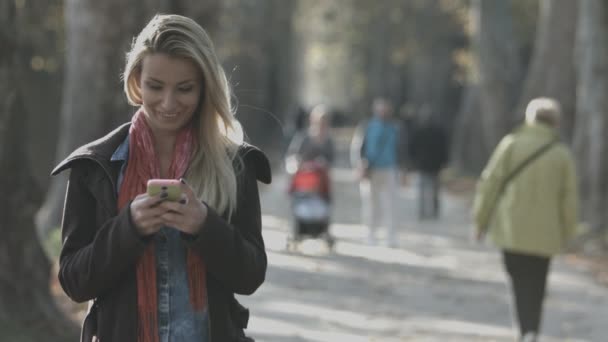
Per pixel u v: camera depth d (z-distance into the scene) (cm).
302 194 3139
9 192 1523
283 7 11519
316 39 16525
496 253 3253
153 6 2862
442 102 10631
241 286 667
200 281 668
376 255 3105
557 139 1780
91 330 682
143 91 656
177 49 645
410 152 4419
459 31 10312
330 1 13962
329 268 2806
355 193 6025
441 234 3791
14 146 1523
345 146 13325
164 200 627
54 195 2992
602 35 3666
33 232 1557
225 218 675
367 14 11700
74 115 2942
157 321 661
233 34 7712
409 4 10631
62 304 1961
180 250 668
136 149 669
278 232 3681
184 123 671
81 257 650
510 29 6172
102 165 661
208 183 670
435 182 4406
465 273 2788
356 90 15250
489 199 1791
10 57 1518
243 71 8419
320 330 1950
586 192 3772
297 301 2272
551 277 2777
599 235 3409
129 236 629
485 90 6159
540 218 1747
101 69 2911
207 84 656
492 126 6119
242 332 709
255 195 694
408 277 2688
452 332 1978
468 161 7419
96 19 2891
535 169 1755
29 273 1541
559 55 4847
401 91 13512
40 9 3612
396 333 1953
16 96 1526
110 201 664
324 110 3197
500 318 2147
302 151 3195
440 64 10575
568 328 2062
